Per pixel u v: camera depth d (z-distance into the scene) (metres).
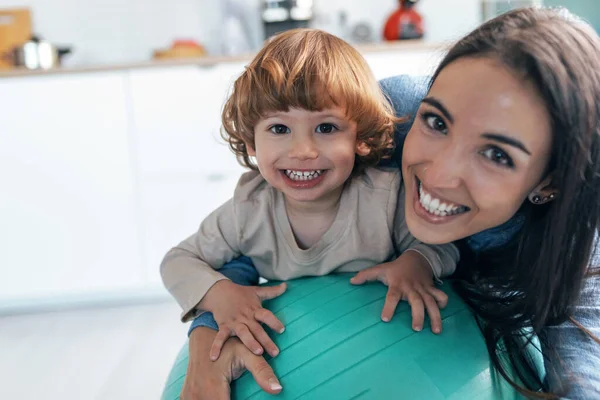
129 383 1.56
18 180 2.13
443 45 0.88
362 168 0.93
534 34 0.63
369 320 0.75
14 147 2.11
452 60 0.67
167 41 2.53
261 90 0.83
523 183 0.64
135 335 1.90
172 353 1.74
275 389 0.70
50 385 1.57
